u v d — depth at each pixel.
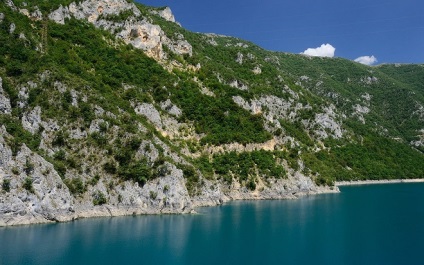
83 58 127.19
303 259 72.12
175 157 114.56
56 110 93.25
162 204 97.12
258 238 86.38
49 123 90.44
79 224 81.81
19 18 117.12
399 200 155.00
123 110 112.44
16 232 72.12
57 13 132.50
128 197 92.62
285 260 71.06
